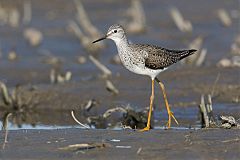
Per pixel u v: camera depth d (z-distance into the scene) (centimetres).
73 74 1891
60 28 2378
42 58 2073
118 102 1620
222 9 2516
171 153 1077
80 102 1641
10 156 1082
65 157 1067
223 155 1057
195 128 1314
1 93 1714
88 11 2589
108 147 1119
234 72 1778
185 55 1444
